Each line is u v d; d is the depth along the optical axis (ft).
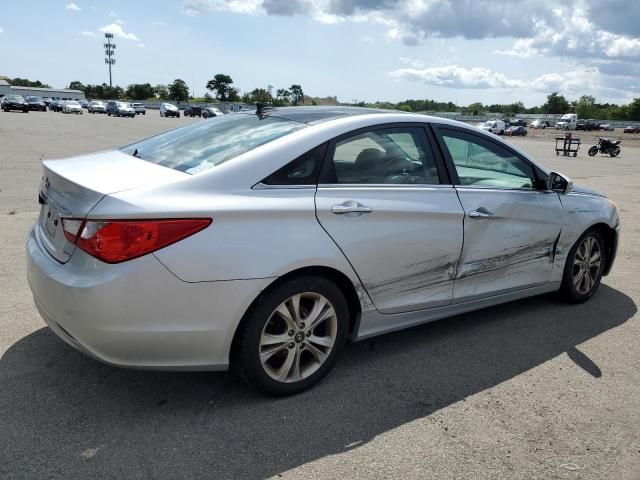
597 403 10.30
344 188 10.22
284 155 9.78
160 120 160.56
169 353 8.77
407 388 10.59
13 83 497.46
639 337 13.37
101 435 8.73
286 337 9.77
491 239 12.51
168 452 8.40
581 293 15.37
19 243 18.79
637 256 21.03
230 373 10.82
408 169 11.38
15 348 11.43
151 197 8.54
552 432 9.33
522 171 13.70
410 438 9.01
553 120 343.46
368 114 11.41
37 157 46.26
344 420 9.43
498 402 10.21
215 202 8.82
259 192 9.35
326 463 8.31
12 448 8.33
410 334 13.14
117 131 91.97
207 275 8.62
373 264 10.47
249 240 8.95
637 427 9.55
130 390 10.07
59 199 9.31
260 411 9.58
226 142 10.58
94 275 8.27
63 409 9.39
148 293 8.34
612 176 52.54
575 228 14.48
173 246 8.40
